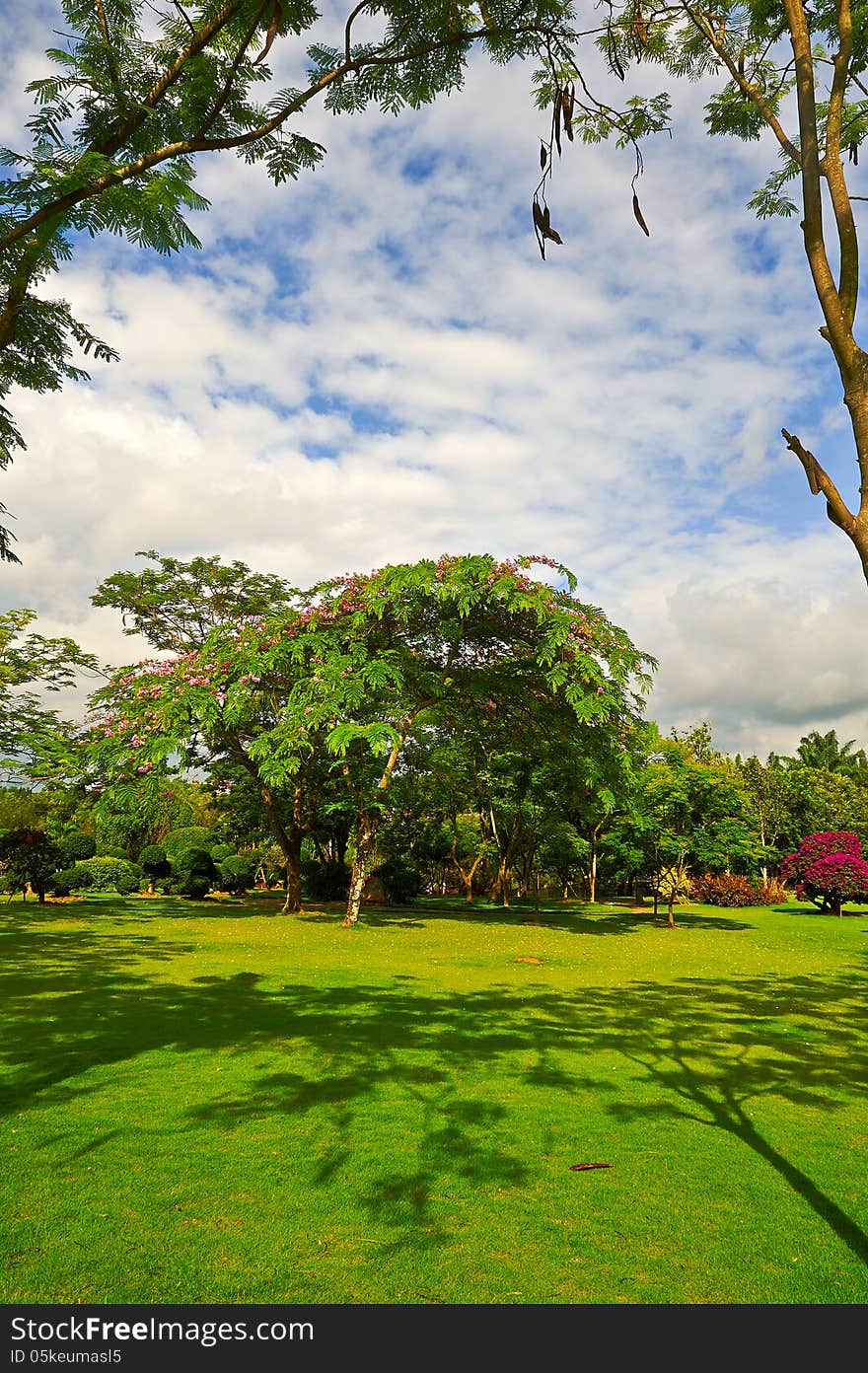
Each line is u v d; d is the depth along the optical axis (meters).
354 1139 4.84
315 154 4.66
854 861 24.94
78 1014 8.25
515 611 18.02
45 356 5.68
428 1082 6.10
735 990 10.84
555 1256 3.51
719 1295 3.23
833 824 34.16
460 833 30.36
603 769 19.62
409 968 12.06
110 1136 4.81
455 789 25.58
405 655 19.31
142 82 4.35
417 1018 8.46
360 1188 4.15
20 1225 3.68
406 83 4.64
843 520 2.87
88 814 31.39
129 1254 3.44
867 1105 5.82
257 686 19.47
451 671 20.30
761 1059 7.12
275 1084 5.93
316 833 28.17
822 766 46.22
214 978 10.62
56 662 19.31
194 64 4.18
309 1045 7.16
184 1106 5.39
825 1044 7.80
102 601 25.55
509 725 21.50
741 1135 5.11
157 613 26.42
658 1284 3.30
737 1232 3.77
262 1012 8.54
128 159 4.50
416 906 26.33
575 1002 9.71
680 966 13.17
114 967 11.43
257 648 19.23
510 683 20.06
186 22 4.18
